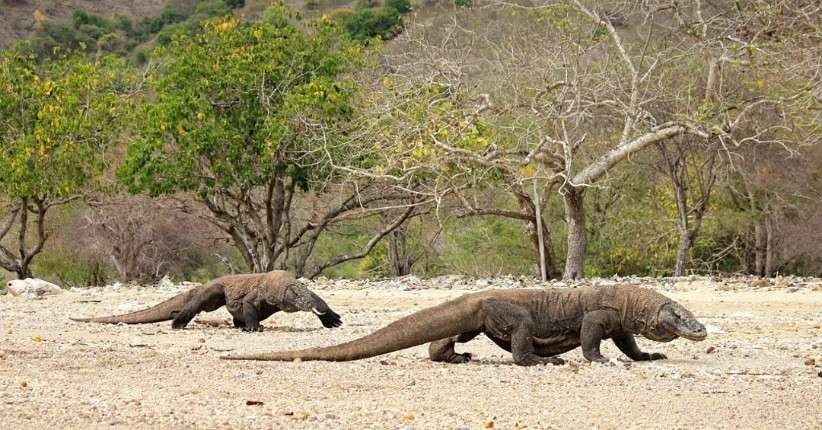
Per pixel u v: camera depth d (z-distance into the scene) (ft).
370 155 148.15
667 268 200.03
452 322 54.80
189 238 190.39
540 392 46.60
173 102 152.35
